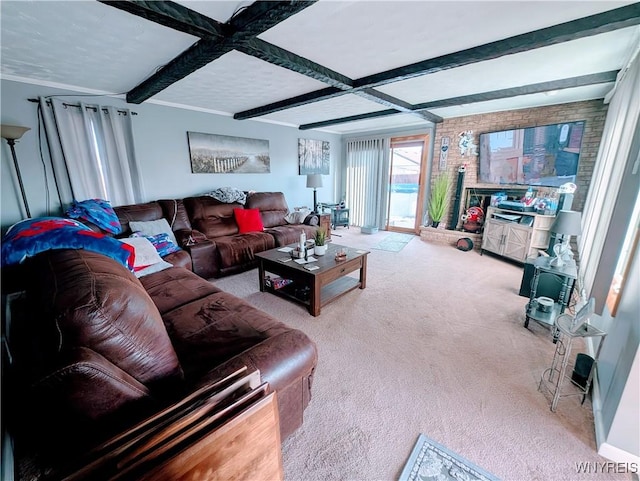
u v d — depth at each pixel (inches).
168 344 41.1
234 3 62.0
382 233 234.1
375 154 241.6
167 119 147.5
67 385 28.7
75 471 25.8
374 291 122.0
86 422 31.5
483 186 182.4
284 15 61.4
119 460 27.6
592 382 65.4
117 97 128.8
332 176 263.9
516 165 163.8
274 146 206.2
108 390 31.6
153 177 145.9
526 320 92.4
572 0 62.1
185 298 77.9
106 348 33.4
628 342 51.4
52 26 69.6
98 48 82.8
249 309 70.5
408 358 77.7
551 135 147.8
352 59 93.4
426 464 49.2
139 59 91.4
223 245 133.6
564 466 49.0
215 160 170.6
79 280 34.7
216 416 32.3
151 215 130.2
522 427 56.5
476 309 105.3
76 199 120.0
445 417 58.9
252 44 77.2
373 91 126.6
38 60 90.1
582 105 140.5
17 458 35.0
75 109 117.8
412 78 112.4
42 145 112.2
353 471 48.3
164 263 100.4
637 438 47.5
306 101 133.9
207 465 31.1
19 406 37.0
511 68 102.2
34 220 62.9
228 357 53.1
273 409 37.5
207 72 104.9
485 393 65.3
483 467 48.8
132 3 55.7
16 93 104.7
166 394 39.9
